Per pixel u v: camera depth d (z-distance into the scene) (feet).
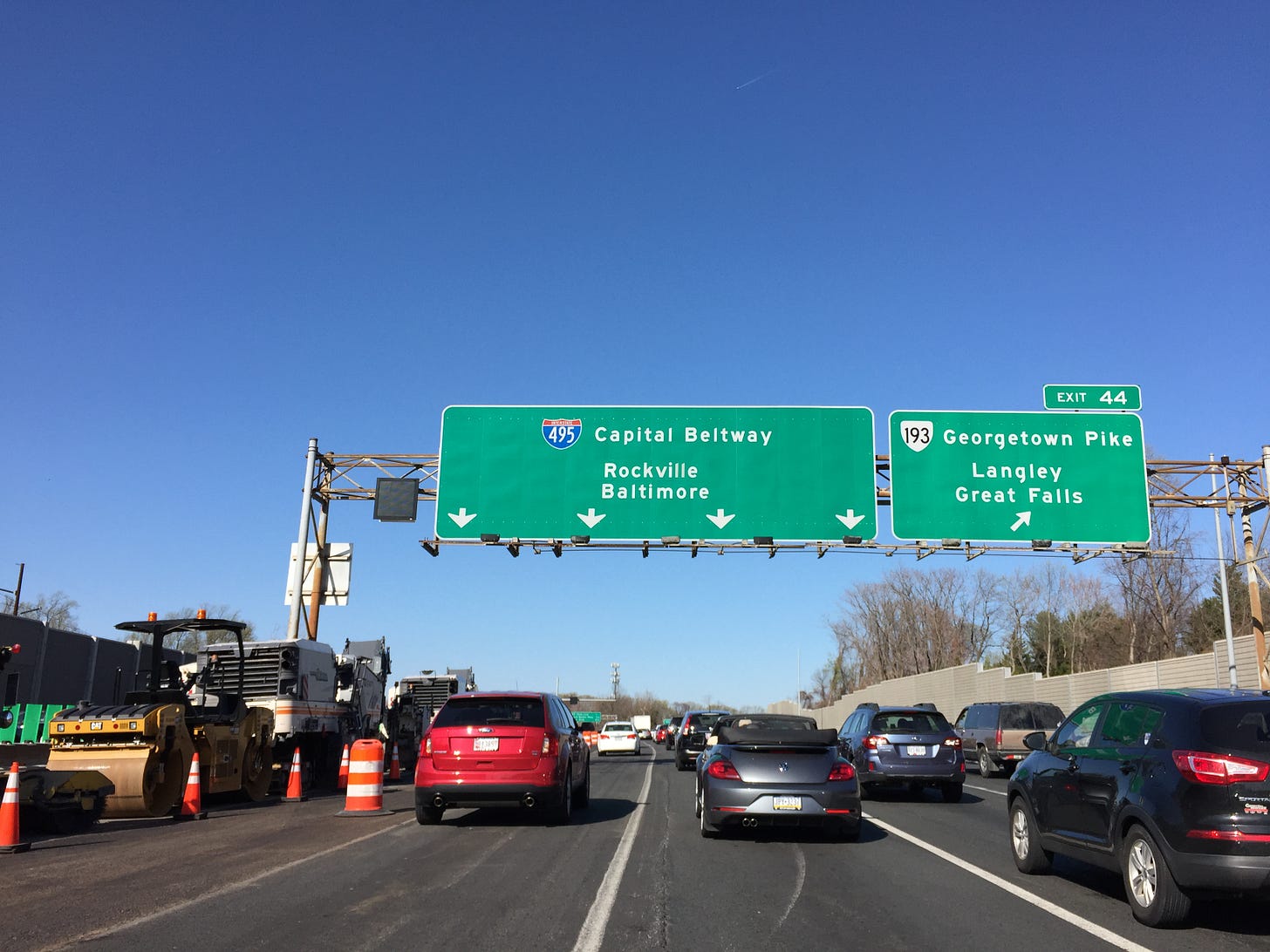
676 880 31.30
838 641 288.92
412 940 23.17
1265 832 22.86
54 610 209.77
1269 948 22.99
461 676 133.18
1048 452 75.05
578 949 22.50
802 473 74.79
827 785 39.19
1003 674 145.28
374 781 51.60
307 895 28.48
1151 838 24.82
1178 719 25.46
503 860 34.91
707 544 73.97
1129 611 181.27
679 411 75.82
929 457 74.84
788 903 27.78
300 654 72.79
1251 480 81.66
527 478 75.20
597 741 160.97
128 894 28.86
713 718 94.27
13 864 34.96
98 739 50.80
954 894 29.22
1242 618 167.02
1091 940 23.70
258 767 63.00
